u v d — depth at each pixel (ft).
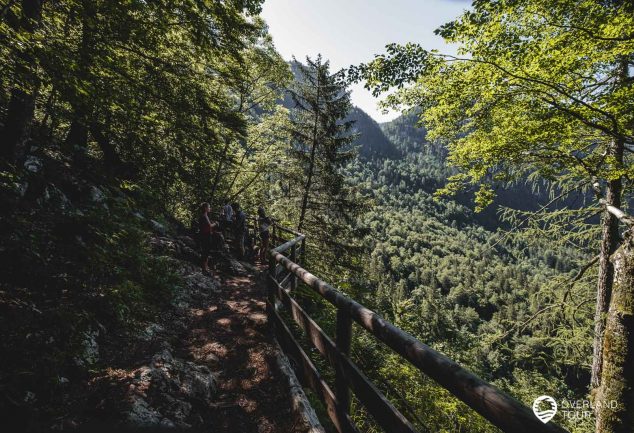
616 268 13.89
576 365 30.60
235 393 9.85
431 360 4.15
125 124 20.77
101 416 7.25
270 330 13.71
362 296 38.70
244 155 64.23
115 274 13.35
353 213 53.93
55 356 8.18
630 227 14.83
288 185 56.54
